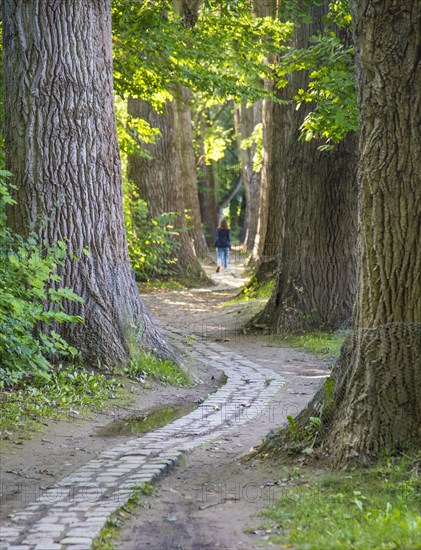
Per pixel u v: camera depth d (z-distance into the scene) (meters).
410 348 6.34
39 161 10.80
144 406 9.90
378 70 6.41
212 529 5.40
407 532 4.76
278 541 5.05
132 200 29.27
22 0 10.80
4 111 11.03
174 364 11.63
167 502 6.06
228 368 12.98
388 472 5.98
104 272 11.12
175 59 16.56
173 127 29.73
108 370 10.68
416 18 6.29
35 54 10.80
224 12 16.55
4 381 9.47
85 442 7.98
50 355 10.48
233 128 63.31
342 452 6.37
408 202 6.38
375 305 6.52
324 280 16.66
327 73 13.47
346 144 16.56
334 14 14.18
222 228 36.16
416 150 6.35
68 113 10.89
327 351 14.46
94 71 11.13
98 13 11.24
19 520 5.55
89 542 5.09
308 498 5.74
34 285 9.77
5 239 9.94
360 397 6.44
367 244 6.57
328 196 16.67
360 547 4.65
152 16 15.17
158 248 28.05
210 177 57.22
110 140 11.38
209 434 8.42
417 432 6.21
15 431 8.00
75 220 10.89
